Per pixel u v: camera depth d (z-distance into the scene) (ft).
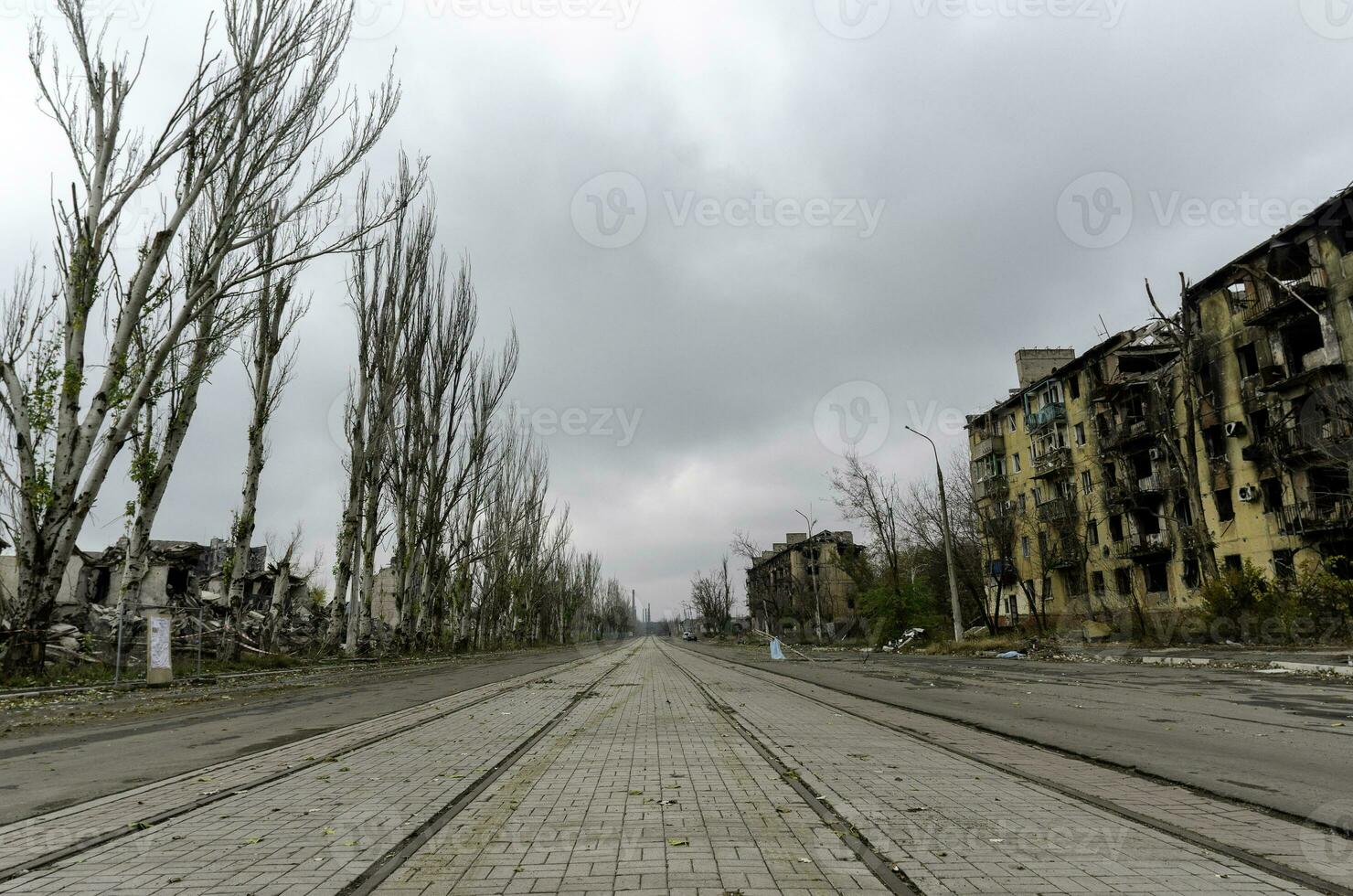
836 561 202.90
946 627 143.02
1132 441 115.96
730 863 13.07
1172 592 109.19
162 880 12.31
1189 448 95.25
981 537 143.23
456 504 136.36
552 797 18.31
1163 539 110.63
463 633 165.68
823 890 11.72
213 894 11.70
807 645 194.59
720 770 21.95
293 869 12.84
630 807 17.22
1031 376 154.20
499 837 14.76
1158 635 95.25
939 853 13.57
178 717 37.68
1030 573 145.28
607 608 495.41
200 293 57.82
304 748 26.40
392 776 21.04
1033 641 104.58
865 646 155.53
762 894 11.53
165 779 20.85
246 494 79.36
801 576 298.97
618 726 32.86
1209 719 32.99
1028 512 145.07
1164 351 118.32
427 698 48.08
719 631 352.49
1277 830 15.07
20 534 53.72
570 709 40.73
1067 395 136.98
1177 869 12.66
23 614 52.44
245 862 13.21
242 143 59.52
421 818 16.21
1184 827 15.28
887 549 155.53
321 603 196.34
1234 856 13.35
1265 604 78.74
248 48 58.95
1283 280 92.27
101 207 56.90
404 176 104.73
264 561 162.61
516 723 33.81
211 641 83.35
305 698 48.34
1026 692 48.08
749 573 339.98
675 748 26.32
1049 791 18.81
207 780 20.58
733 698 47.52
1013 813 16.53
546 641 265.54
